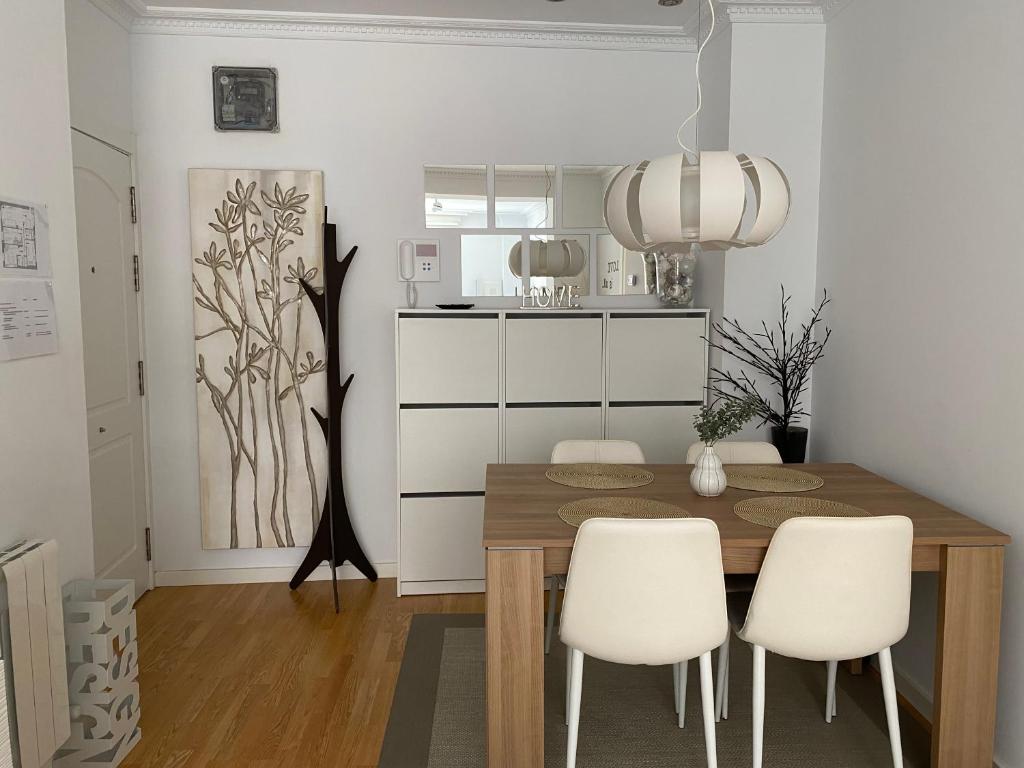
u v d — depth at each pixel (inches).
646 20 149.0
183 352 152.9
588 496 103.1
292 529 157.2
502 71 154.6
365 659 124.3
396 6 141.9
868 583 82.4
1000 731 94.3
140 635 133.1
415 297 153.9
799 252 143.6
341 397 150.9
